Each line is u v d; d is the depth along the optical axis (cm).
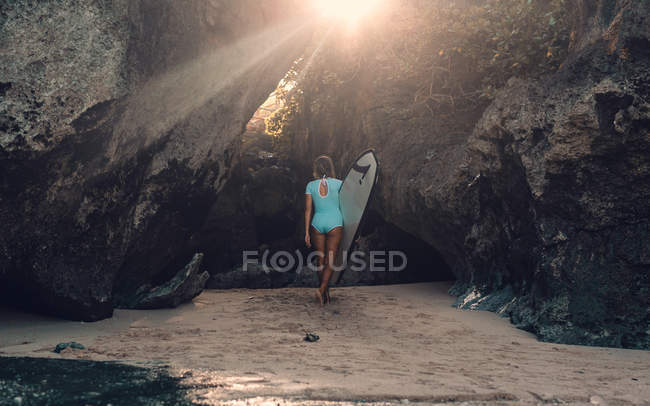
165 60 415
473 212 542
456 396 191
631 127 348
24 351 279
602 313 346
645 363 275
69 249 381
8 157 319
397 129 767
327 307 486
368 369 243
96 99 355
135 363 244
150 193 452
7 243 347
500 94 481
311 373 228
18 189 337
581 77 395
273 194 1080
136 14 381
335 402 178
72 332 349
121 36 369
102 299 396
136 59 385
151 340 325
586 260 369
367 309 479
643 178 351
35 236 359
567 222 388
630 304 340
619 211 361
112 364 241
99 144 374
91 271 396
